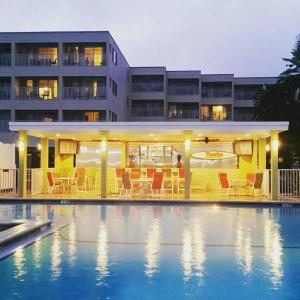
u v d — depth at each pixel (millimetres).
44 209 16016
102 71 40156
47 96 41094
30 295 6113
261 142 21453
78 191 22031
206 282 6730
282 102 23125
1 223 11109
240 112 54531
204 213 15000
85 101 40531
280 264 7820
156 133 18828
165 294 6168
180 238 10281
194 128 17531
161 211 15539
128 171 21016
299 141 22812
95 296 6078
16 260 8023
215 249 9055
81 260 8055
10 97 40844
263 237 10453
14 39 40250
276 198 17812
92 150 23578
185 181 18344
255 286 6535
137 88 51844
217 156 23469
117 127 17781
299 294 6180
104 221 13016
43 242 9727
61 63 40281
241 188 20594
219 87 53844
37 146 36594
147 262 7938
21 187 18734
